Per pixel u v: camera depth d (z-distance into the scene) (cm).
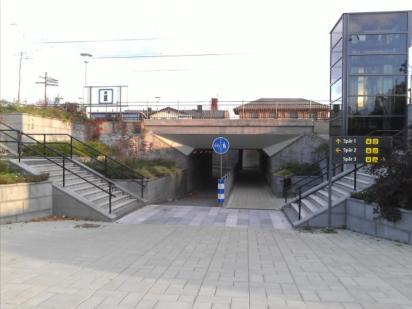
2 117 1914
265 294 574
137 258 781
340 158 1119
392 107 1797
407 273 691
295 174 2206
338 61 1928
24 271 678
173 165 2500
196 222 1263
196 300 545
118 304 527
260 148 2839
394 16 1794
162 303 532
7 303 527
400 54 1791
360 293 580
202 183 3678
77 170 1623
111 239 963
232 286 611
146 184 1738
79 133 2423
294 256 816
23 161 1388
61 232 1039
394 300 550
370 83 1809
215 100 2764
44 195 1245
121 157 2141
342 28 1838
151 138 2575
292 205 1509
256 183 3166
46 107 2364
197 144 2748
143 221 1270
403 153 1009
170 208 1567
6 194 1112
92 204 1274
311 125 2459
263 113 2823
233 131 2527
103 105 2816
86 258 773
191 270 700
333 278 659
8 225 1100
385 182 991
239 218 1351
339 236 1045
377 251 866
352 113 1817
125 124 2559
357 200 1106
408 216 940
